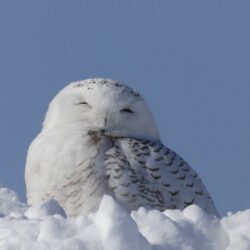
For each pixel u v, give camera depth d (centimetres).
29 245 655
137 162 1305
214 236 713
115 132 1362
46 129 1405
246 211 785
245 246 693
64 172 1291
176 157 1348
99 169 1286
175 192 1302
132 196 1275
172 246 686
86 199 1280
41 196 1329
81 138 1319
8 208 1024
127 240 650
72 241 652
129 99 1388
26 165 1363
